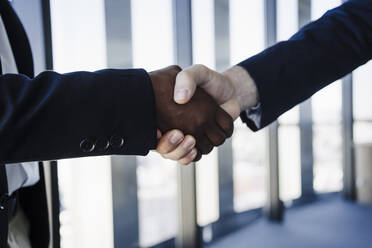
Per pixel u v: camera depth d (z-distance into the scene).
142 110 0.42
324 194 4.83
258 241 2.99
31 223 0.62
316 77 0.64
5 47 0.55
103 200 2.40
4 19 0.59
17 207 0.57
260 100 0.62
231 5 3.59
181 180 2.62
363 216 3.74
